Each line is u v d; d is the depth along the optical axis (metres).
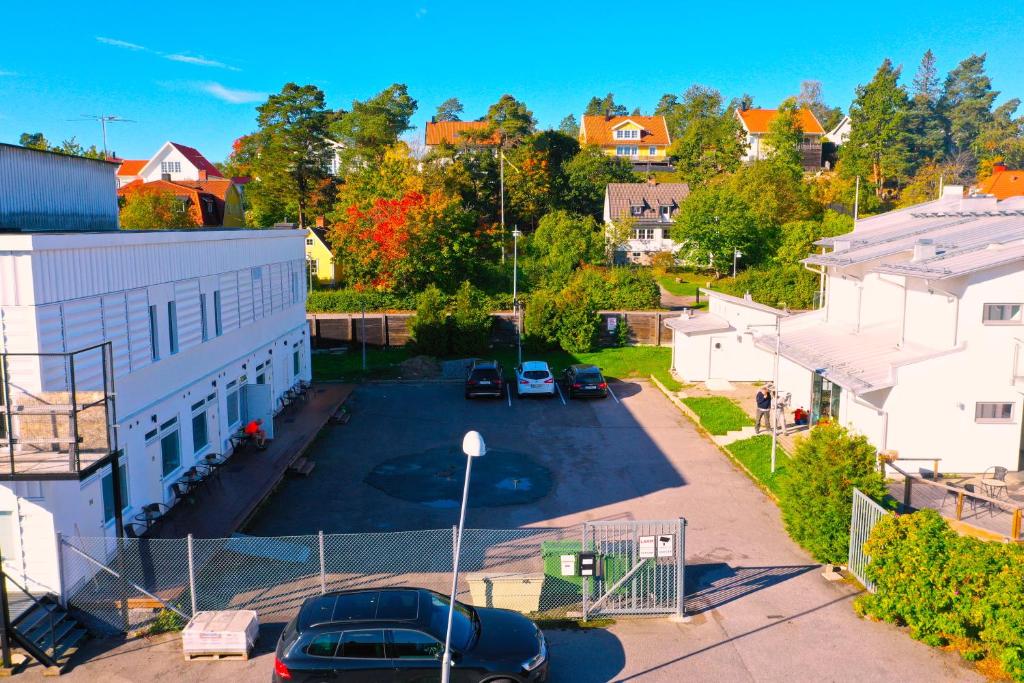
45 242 13.73
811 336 26.88
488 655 11.34
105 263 16.05
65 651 12.80
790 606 14.41
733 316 34.41
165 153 89.69
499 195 66.19
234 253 24.28
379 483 21.86
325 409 29.61
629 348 41.25
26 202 19.20
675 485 21.45
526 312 41.22
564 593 14.81
